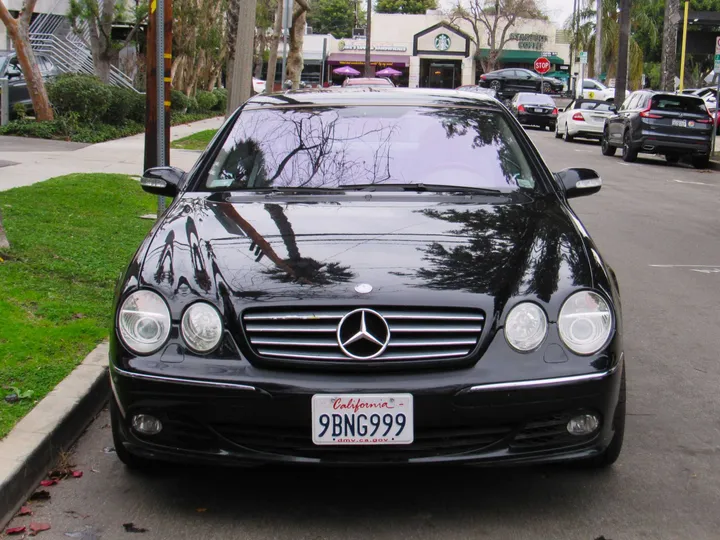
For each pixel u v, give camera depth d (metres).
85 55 28.14
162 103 7.79
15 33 18.69
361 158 4.77
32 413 4.22
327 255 3.66
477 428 3.36
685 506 3.65
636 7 56.75
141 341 3.45
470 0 60.59
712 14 47.62
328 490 3.78
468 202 4.38
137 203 10.67
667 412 4.79
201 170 4.80
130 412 3.44
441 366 3.33
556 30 63.47
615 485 3.84
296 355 3.33
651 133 21.41
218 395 3.31
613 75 55.81
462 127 5.03
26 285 6.39
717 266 8.90
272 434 3.37
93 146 17.59
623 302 7.31
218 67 37.34
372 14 61.44
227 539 3.36
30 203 9.82
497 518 3.53
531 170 4.82
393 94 5.38
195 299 3.45
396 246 3.75
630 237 10.64
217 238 3.86
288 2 20.91
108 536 3.38
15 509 3.59
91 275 6.95
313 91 5.54
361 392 3.27
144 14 22.47
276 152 4.84
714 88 32.97
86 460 4.11
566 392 3.34
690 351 5.95
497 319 3.38
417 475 3.93
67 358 5.04
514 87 49.72
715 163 21.56
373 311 3.34
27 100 20.44
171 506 3.64
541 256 3.71
